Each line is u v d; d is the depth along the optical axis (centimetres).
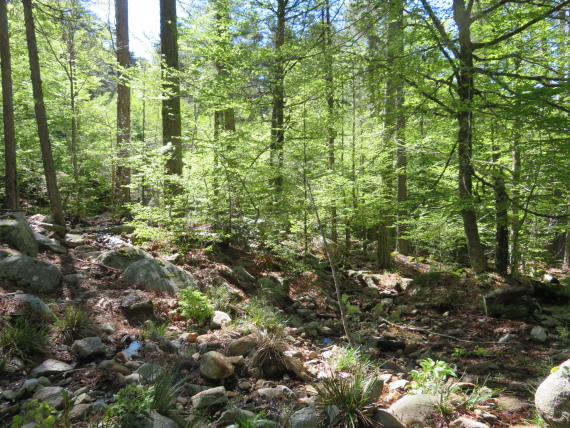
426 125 1136
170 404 330
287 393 386
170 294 622
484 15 810
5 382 345
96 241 836
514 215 1054
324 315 756
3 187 1252
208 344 473
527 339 640
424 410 349
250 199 917
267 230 954
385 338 643
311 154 919
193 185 869
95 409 310
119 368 384
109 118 1802
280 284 838
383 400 395
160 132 2177
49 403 314
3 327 407
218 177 891
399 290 988
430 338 661
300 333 621
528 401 399
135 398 302
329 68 882
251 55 949
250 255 955
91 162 1371
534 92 670
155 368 392
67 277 593
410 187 1536
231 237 917
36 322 439
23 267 531
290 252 925
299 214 962
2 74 867
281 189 961
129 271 640
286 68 971
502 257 1077
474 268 969
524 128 775
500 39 819
